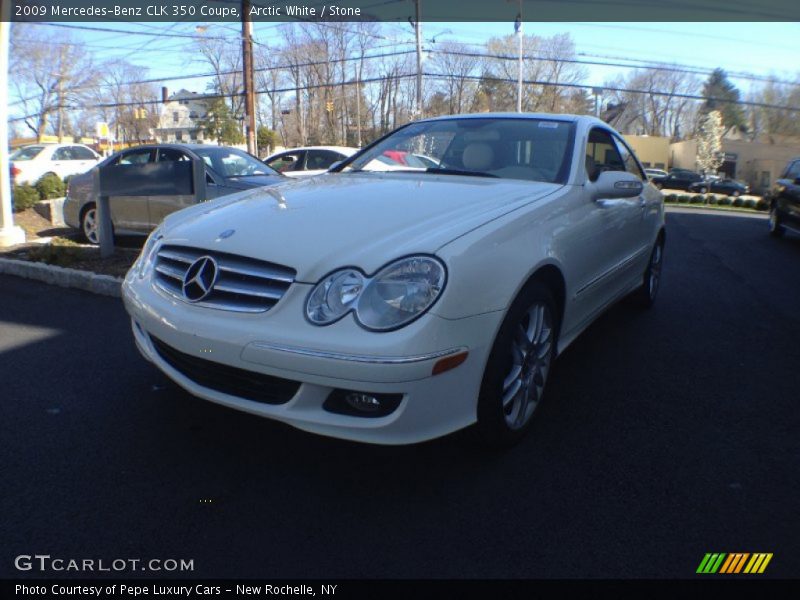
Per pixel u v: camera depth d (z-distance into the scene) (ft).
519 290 9.20
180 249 9.81
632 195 12.68
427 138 13.99
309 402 8.14
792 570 7.55
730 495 9.07
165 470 9.32
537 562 7.59
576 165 12.16
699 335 16.72
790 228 37.68
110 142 131.23
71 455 9.70
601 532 8.16
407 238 8.64
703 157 193.26
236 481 9.08
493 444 9.65
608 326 17.34
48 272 20.31
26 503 8.48
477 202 10.12
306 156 42.80
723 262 29.50
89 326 15.92
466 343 8.29
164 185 20.54
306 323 8.07
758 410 11.96
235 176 25.94
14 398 11.64
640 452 10.21
